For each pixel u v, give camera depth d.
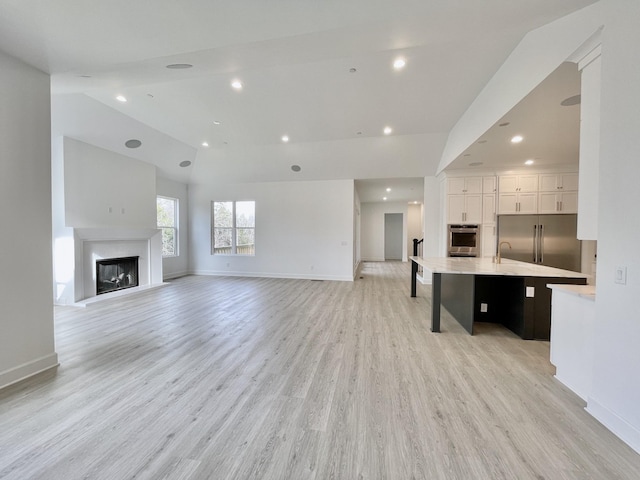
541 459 1.52
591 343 2.01
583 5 1.82
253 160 6.97
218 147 6.52
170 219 7.71
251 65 2.40
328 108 4.36
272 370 2.52
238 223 8.08
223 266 8.10
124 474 1.42
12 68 2.22
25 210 2.33
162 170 6.96
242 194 7.93
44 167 2.46
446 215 6.14
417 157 6.27
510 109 2.97
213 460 1.51
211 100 4.12
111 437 1.68
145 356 2.80
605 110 1.74
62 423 1.80
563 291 2.26
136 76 2.57
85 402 2.03
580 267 5.59
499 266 3.81
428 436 1.69
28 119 2.33
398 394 2.14
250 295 5.59
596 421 1.82
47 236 2.50
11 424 1.78
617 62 1.65
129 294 5.54
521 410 1.95
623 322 1.64
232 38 1.99
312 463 1.49
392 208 12.18
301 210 7.62
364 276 8.06
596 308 1.83
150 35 1.93
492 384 2.29
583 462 1.49
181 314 4.27
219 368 2.56
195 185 8.16
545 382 2.33
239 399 2.07
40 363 2.45
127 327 3.68
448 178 6.12
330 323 3.87
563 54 2.05
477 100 3.89
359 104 4.20
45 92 2.45
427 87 3.66
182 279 7.45
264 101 4.13
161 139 5.77
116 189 5.61
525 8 1.83
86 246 5.06
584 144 1.99
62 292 4.77
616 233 1.68
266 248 7.85
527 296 3.28
